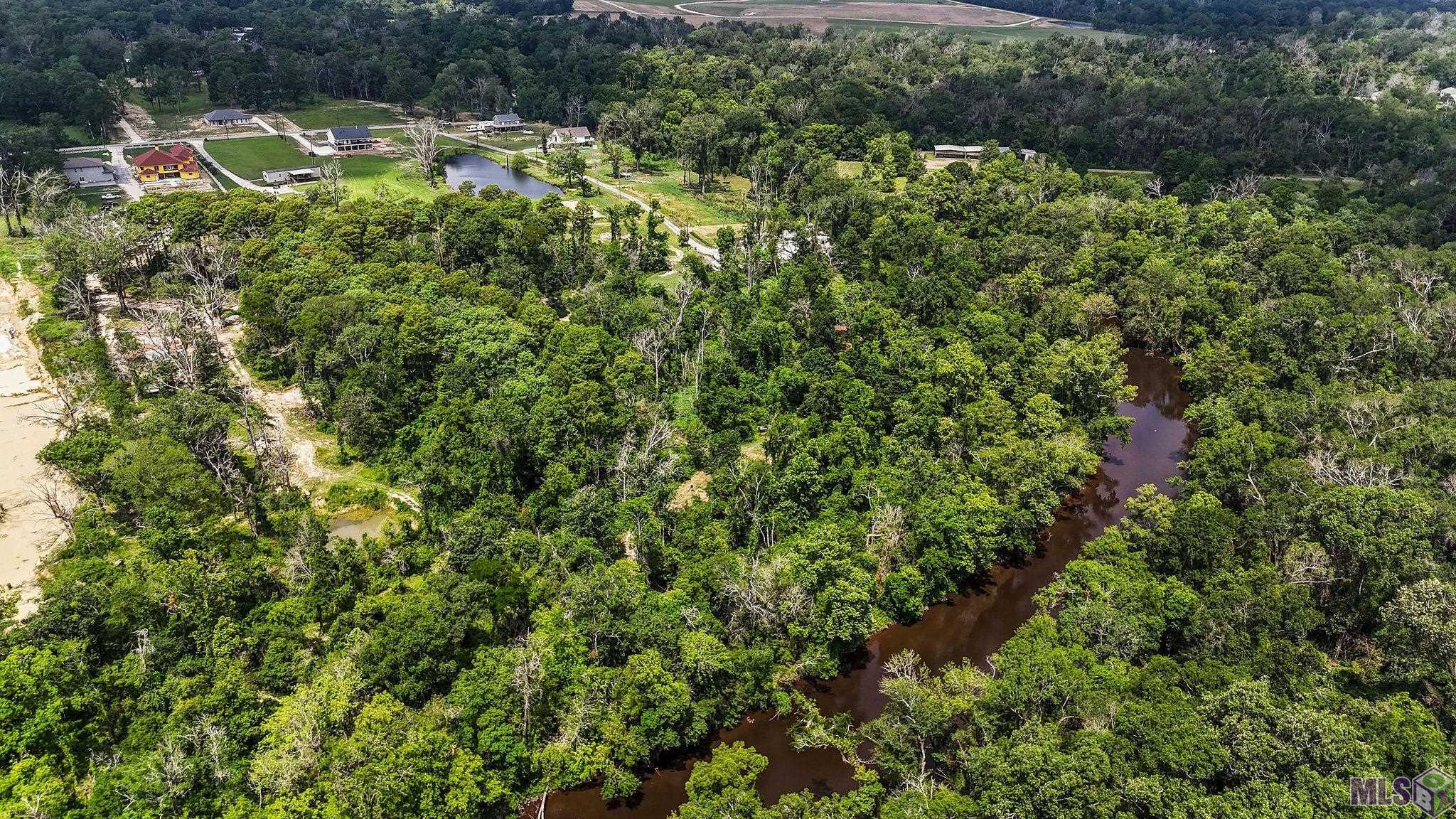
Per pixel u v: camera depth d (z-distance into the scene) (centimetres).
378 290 19212
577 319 19162
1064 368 17162
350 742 9494
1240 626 11612
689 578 12519
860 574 12562
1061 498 15788
